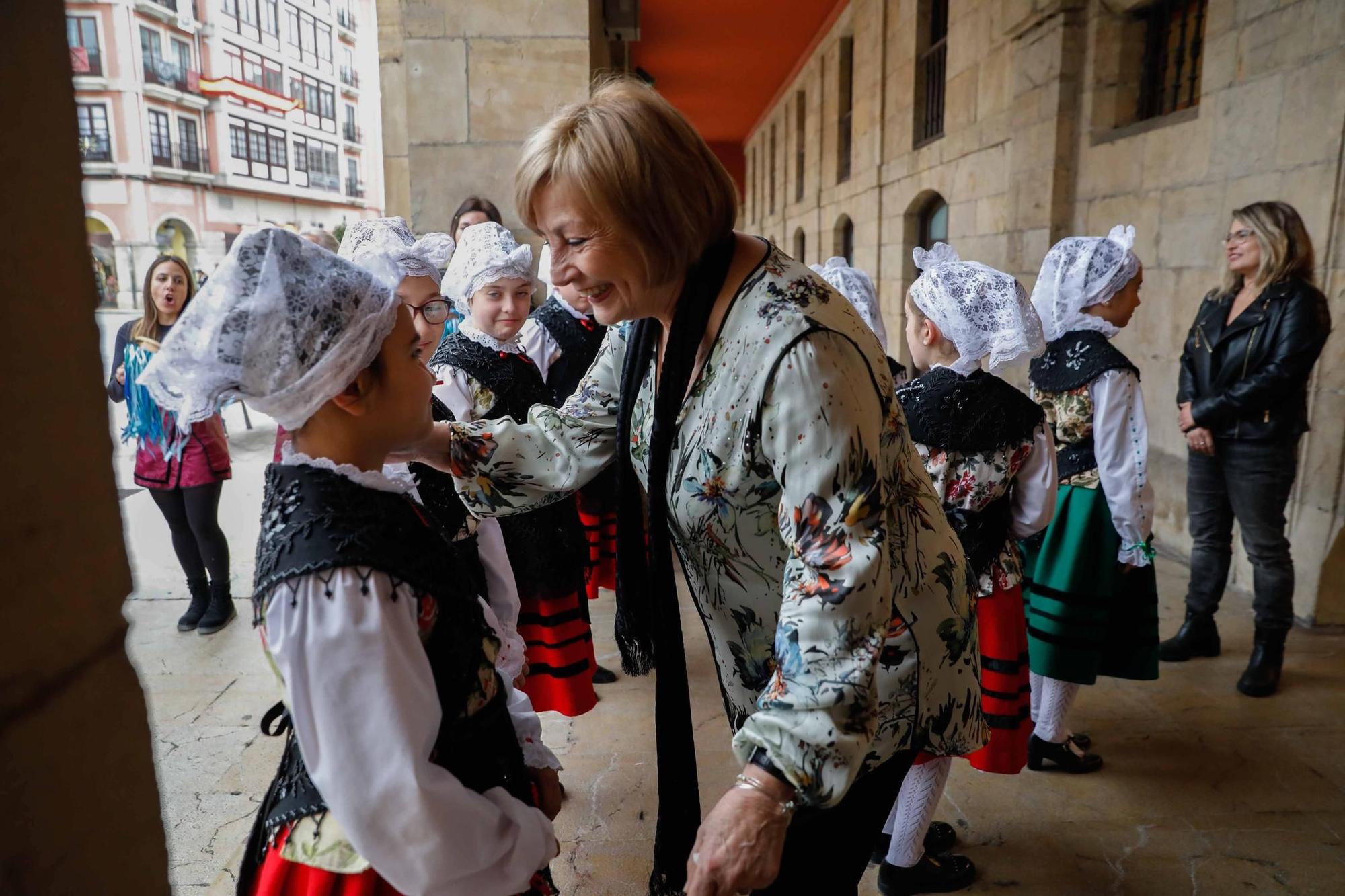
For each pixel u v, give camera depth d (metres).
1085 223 5.23
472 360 2.17
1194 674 3.17
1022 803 2.41
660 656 1.30
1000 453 1.90
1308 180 3.46
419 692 0.92
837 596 1.03
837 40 11.22
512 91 4.33
